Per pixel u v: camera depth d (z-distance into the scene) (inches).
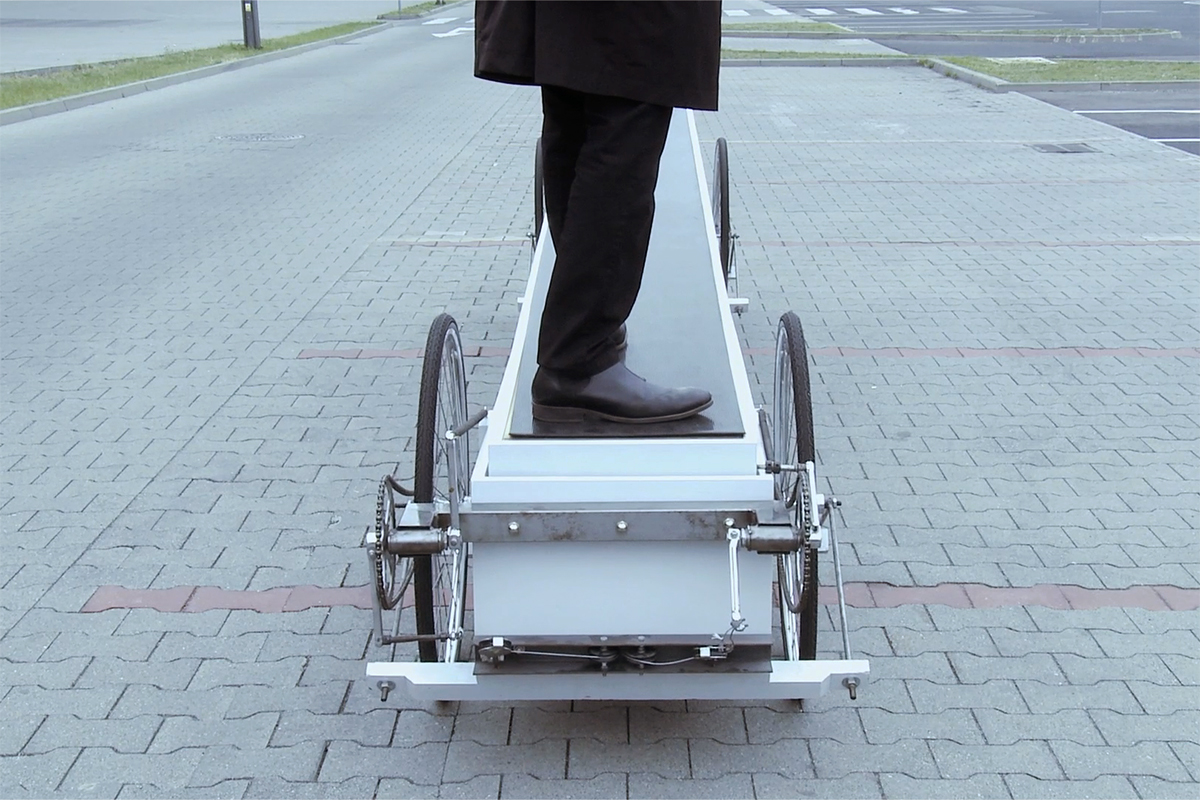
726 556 116.5
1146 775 127.5
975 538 178.9
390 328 280.1
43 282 321.7
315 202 422.0
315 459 209.3
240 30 1249.4
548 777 128.6
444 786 127.5
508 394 127.1
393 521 118.6
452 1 1726.1
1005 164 482.3
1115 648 151.0
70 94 692.1
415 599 130.3
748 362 252.2
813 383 242.2
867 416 225.5
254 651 152.3
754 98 706.8
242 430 221.9
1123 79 727.1
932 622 157.1
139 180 464.1
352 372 251.6
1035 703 140.1
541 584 117.6
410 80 812.6
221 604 163.3
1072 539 178.4
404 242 362.0
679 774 128.8
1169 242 352.8
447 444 114.3
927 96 707.4
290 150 532.7
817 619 145.9
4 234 376.8
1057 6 1534.2
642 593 117.6
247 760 131.8
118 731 136.6
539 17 105.0
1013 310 289.9
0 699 142.5
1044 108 646.5
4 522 186.5
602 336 118.0
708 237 165.0
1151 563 171.2
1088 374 246.4
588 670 119.3
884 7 1562.5
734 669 118.6
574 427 118.4
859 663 121.3
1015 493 193.3
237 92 753.0
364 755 132.6
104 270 334.0
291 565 173.5
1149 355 257.6
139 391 242.2
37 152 532.1
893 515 186.1
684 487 114.5
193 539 181.2
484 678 119.5
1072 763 129.6
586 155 111.0
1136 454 207.9
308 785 127.8
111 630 157.1
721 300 146.5
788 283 315.0
